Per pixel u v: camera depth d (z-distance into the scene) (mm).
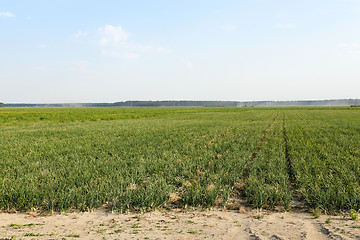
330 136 22438
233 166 11836
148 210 7656
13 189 8336
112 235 5711
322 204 7625
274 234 5676
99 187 8930
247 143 18891
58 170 11258
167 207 7867
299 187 9250
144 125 36812
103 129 30453
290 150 16234
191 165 11773
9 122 42344
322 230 5980
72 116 57125
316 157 13586
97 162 12664
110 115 63250
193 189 8828
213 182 9828
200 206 8055
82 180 9703
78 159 13602
